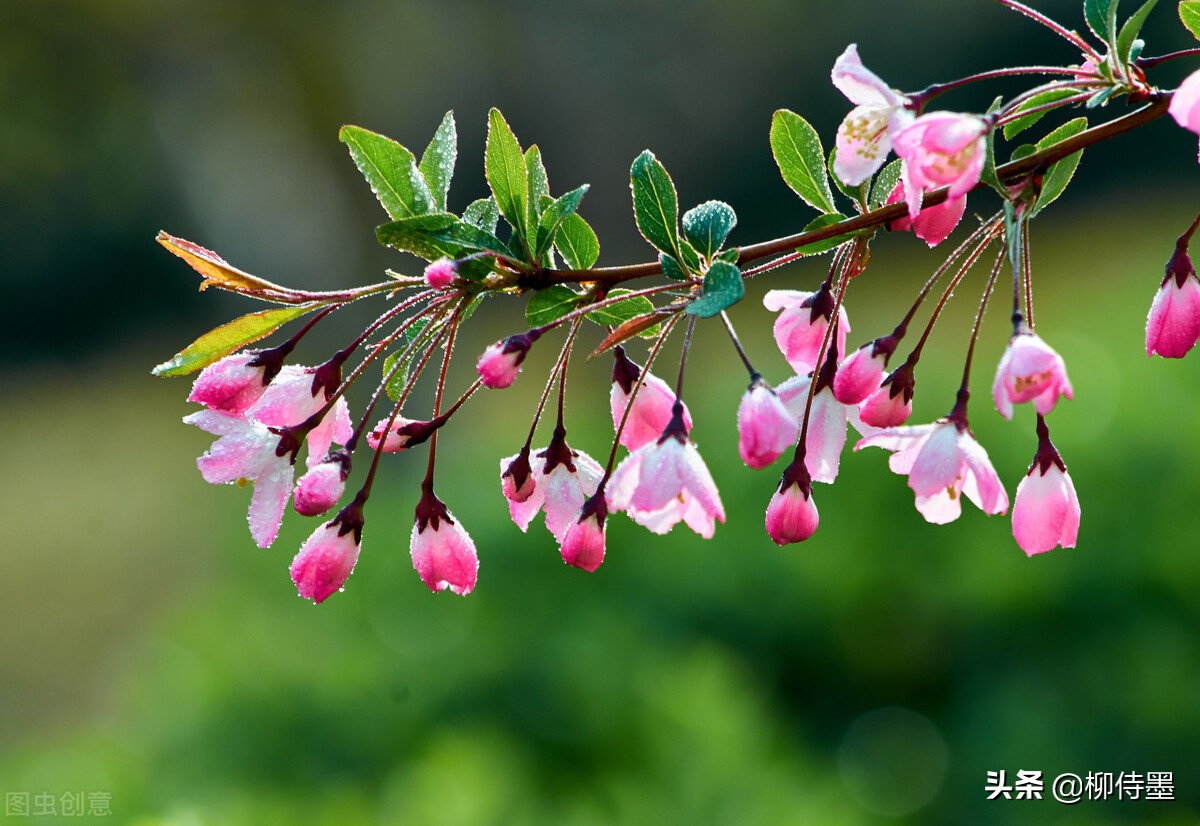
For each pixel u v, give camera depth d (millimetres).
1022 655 7703
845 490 8430
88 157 23750
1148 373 9461
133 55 16578
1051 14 30016
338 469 2854
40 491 24000
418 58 18828
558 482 3178
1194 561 7191
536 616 8180
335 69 16766
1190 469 7547
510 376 2738
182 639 8727
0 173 22828
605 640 7543
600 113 25969
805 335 3131
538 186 2951
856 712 8234
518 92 24641
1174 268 3070
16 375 35375
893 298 25062
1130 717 6891
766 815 5621
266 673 7734
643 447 2879
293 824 5754
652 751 6598
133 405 30031
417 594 8367
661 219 2924
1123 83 2844
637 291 2926
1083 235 28719
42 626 16969
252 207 21766
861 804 7457
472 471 10719
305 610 8812
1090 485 7848
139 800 6820
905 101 2678
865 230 2883
